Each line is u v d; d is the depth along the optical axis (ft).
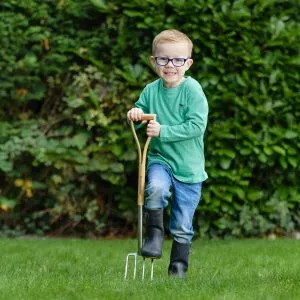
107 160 44.75
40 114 46.65
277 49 45.09
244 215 45.16
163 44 27.35
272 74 44.73
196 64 44.32
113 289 24.64
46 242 42.55
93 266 32.58
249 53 44.24
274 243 42.22
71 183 45.60
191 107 27.55
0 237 46.16
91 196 46.26
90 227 47.16
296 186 46.80
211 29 43.83
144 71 44.50
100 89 45.01
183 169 27.61
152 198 26.84
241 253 37.88
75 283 26.20
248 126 44.73
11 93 45.83
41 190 46.80
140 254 26.91
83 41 45.73
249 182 46.29
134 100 44.45
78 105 44.45
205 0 43.78
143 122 27.30
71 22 45.98
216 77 44.16
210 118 44.55
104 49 45.88
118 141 44.52
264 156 44.57
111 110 45.11
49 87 46.34
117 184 45.14
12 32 44.68
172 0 43.65
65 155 44.50
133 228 47.24
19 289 25.05
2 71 45.14
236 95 44.65
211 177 44.47
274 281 26.81
